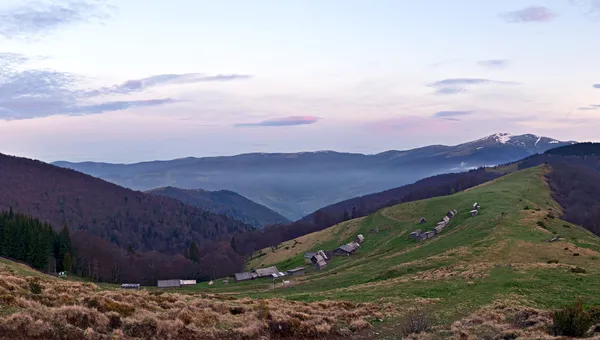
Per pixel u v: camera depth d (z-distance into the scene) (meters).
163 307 34.78
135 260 191.88
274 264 174.00
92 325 26.69
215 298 47.31
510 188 178.12
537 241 83.56
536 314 37.72
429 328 37.06
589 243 83.31
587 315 31.48
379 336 36.47
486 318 38.94
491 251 79.62
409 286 57.47
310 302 50.00
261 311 35.97
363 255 136.50
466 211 142.25
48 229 148.75
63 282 43.03
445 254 83.25
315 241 186.62
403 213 170.88
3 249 126.38
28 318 24.97
